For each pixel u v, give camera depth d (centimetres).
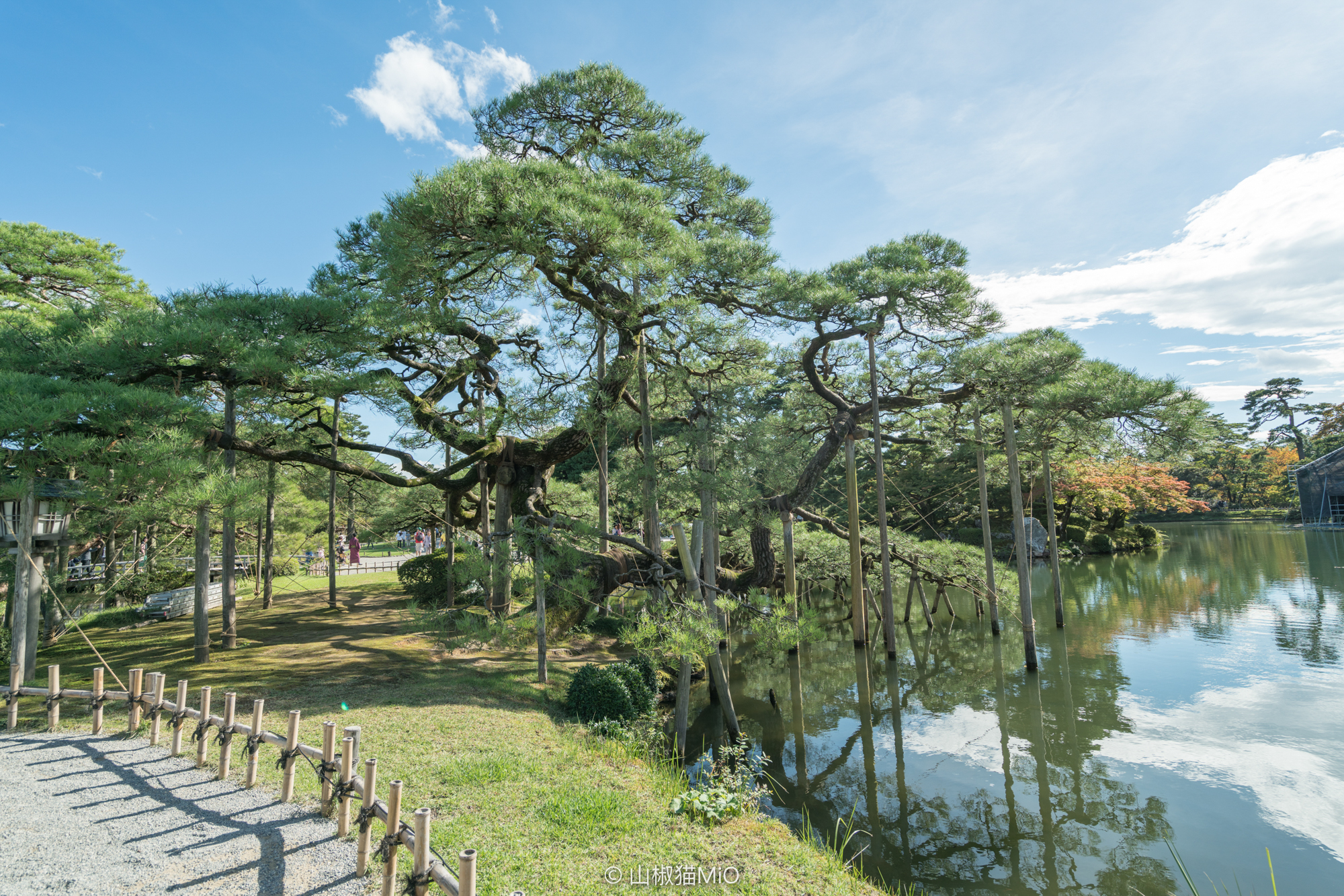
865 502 4056
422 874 457
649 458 1459
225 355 1270
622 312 1397
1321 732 1249
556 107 1680
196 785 712
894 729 1370
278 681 1186
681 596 1688
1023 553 1823
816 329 1953
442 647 1486
